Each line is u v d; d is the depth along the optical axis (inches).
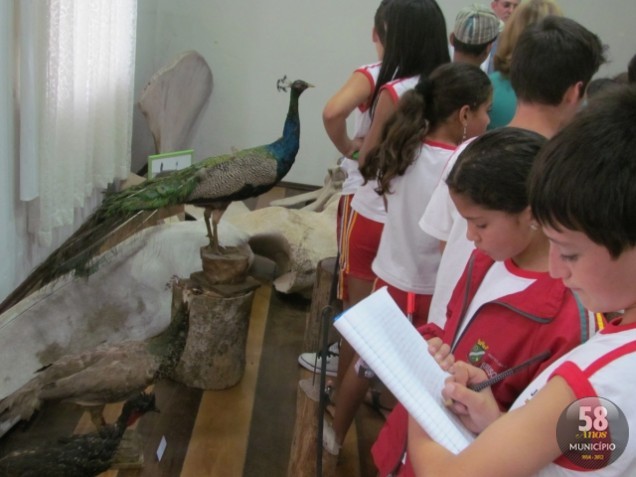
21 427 65.9
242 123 193.3
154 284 86.8
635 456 25.9
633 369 25.9
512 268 41.8
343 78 188.1
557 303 38.9
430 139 68.0
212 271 91.0
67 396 65.7
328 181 162.6
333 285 91.8
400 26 78.8
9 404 64.6
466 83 65.7
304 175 199.6
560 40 56.4
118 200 86.2
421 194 67.7
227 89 189.5
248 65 187.2
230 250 95.7
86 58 104.0
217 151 196.1
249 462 82.1
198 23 183.3
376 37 84.5
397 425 50.4
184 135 179.0
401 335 38.4
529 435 27.3
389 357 35.5
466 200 41.1
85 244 84.3
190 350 92.7
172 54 186.4
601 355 27.0
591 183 24.6
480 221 41.1
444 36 81.7
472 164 40.6
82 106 105.7
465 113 66.5
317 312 103.2
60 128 99.2
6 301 82.5
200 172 88.3
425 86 68.2
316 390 74.4
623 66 183.8
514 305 40.4
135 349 70.0
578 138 25.5
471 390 36.6
